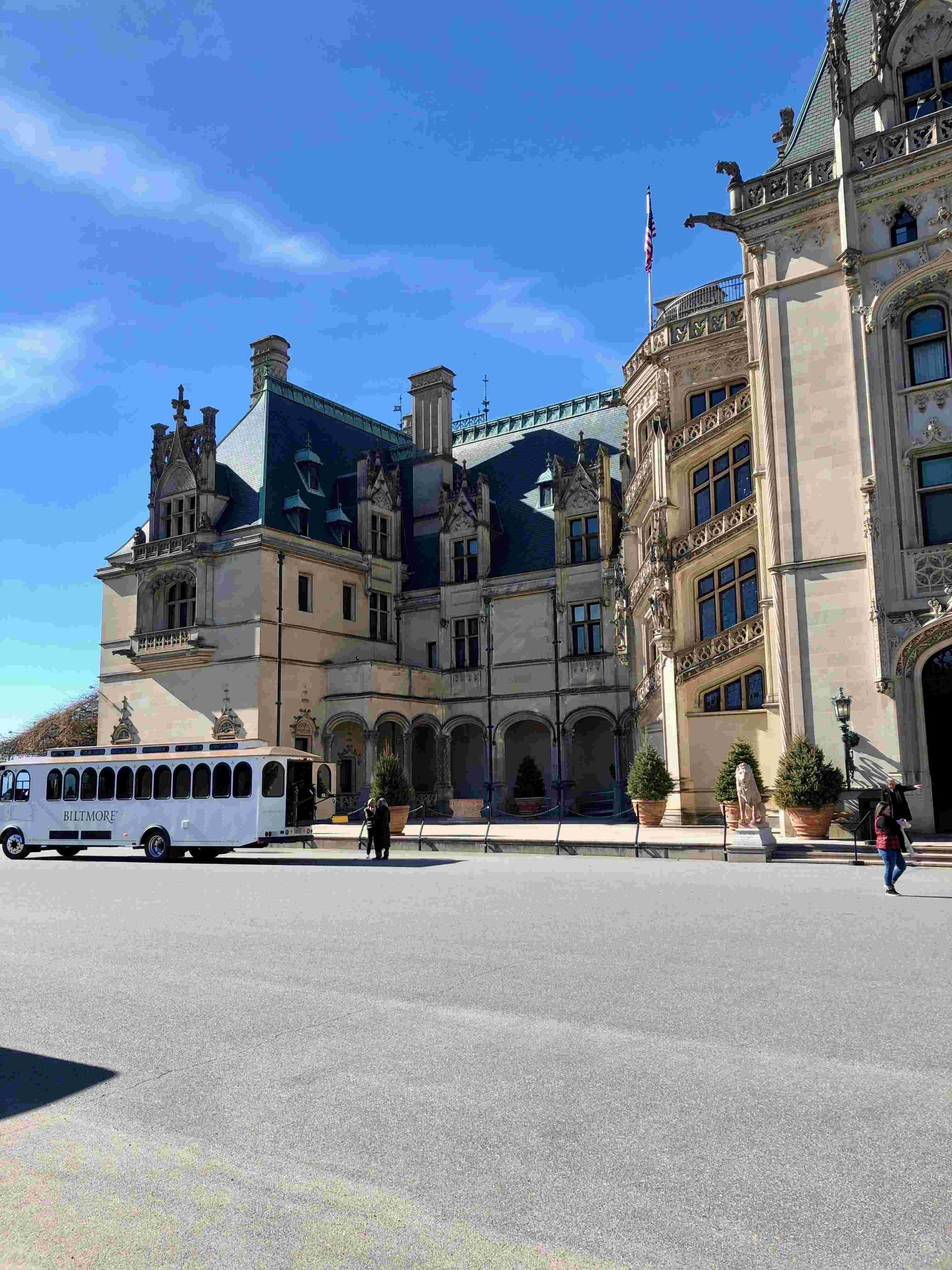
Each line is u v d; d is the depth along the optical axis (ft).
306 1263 14.01
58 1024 27.40
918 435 84.33
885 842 54.70
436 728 153.69
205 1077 22.48
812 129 98.07
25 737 231.71
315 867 82.12
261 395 162.91
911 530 83.82
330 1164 17.39
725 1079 21.72
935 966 33.45
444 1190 16.24
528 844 89.76
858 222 87.86
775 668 89.35
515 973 33.45
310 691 144.05
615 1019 26.91
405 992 30.89
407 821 131.64
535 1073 22.35
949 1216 15.05
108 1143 18.63
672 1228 14.80
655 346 113.91
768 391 92.58
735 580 103.50
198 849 103.50
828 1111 19.60
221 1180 16.83
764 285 93.50
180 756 99.45
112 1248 14.53
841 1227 14.74
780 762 85.66
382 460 170.81
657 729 112.98
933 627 80.23
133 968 35.32
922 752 81.46
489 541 158.40
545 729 152.25
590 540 147.02
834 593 86.79
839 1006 27.99
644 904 51.06
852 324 87.56
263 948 39.29
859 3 100.27
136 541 159.84
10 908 53.62
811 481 89.10
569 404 173.06
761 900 51.78
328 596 150.51
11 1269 13.96
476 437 184.65
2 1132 19.33
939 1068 22.27
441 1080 21.95
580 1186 16.29
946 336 84.28
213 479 147.33
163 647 145.59
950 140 83.10
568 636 145.89
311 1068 23.06
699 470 109.81
